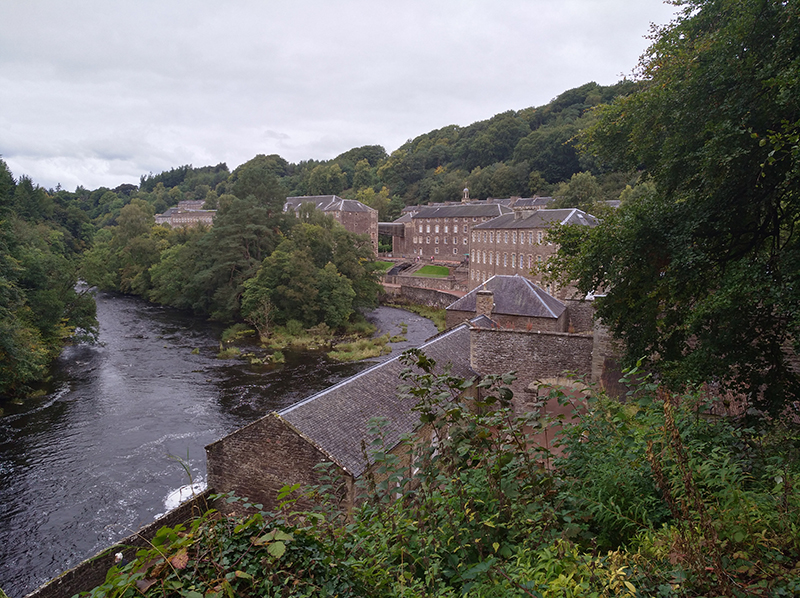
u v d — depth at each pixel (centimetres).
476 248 7462
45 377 3622
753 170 1064
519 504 573
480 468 640
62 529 1880
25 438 2644
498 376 606
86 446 2552
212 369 3950
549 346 2036
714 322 1063
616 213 1401
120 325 5675
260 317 5434
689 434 691
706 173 1086
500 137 13388
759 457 664
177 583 378
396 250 11669
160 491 2131
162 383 3556
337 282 5809
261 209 6197
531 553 521
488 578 486
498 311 3169
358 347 4716
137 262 7900
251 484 1452
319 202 10819
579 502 586
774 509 505
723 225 1111
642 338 1290
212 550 425
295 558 449
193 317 6275
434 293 7075
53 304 4081
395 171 15262
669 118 1331
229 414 2977
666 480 582
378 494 630
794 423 991
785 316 988
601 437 716
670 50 1397
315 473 1352
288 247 5922
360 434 1471
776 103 972
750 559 441
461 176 13188
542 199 9200
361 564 495
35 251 4291
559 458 708
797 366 1331
